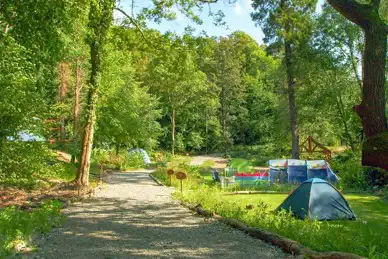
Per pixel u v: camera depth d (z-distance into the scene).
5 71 10.32
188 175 21.23
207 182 21.42
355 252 6.18
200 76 50.06
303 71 30.30
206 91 56.28
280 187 18.70
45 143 12.34
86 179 17.72
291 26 28.25
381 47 8.61
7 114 10.99
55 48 9.73
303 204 10.55
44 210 9.66
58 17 9.09
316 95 34.06
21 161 11.46
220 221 9.70
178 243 7.34
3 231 6.80
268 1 29.03
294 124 31.39
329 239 6.98
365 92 8.83
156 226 9.08
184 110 60.19
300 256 6.24
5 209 8.60
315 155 36.12
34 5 8.52
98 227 8.80
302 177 21.19
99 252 6.53
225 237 7.89
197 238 7.79
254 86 63.62
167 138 60.66
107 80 28.38
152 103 42.47
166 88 50.00
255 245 7.20
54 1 8.67
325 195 10.62
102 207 12.04
